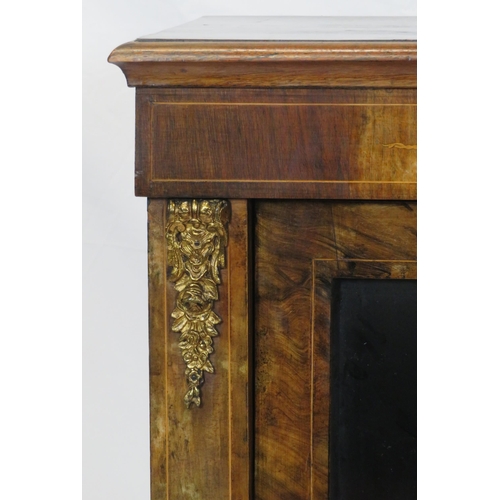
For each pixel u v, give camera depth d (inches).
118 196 62.7
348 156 34.8
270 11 61.4
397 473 37.1
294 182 35.0
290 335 37.1
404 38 35.8
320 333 37.0
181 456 37.0
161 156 35.2
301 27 42.5
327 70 34.1
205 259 35.8
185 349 36.4
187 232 35.7
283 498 37.9
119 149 62.3
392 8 61.0
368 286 36.6
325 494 37.7
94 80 61.8
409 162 34.7
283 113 34.7
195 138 35.0
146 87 34.9
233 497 37.0
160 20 61.7
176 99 34.9
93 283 63.5
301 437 37.5
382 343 36.7
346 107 34.6
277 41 34.5
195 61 33.8
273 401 37.5
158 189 35.3
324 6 61.3
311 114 34.7
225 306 36.1
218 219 35.5
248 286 36.0
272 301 37.0
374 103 34.5
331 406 37.3
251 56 33.6
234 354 36.3
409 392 36.7
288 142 34.8
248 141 34.9
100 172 62.6
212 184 35.2
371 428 37.1
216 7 61.6
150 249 36.1
